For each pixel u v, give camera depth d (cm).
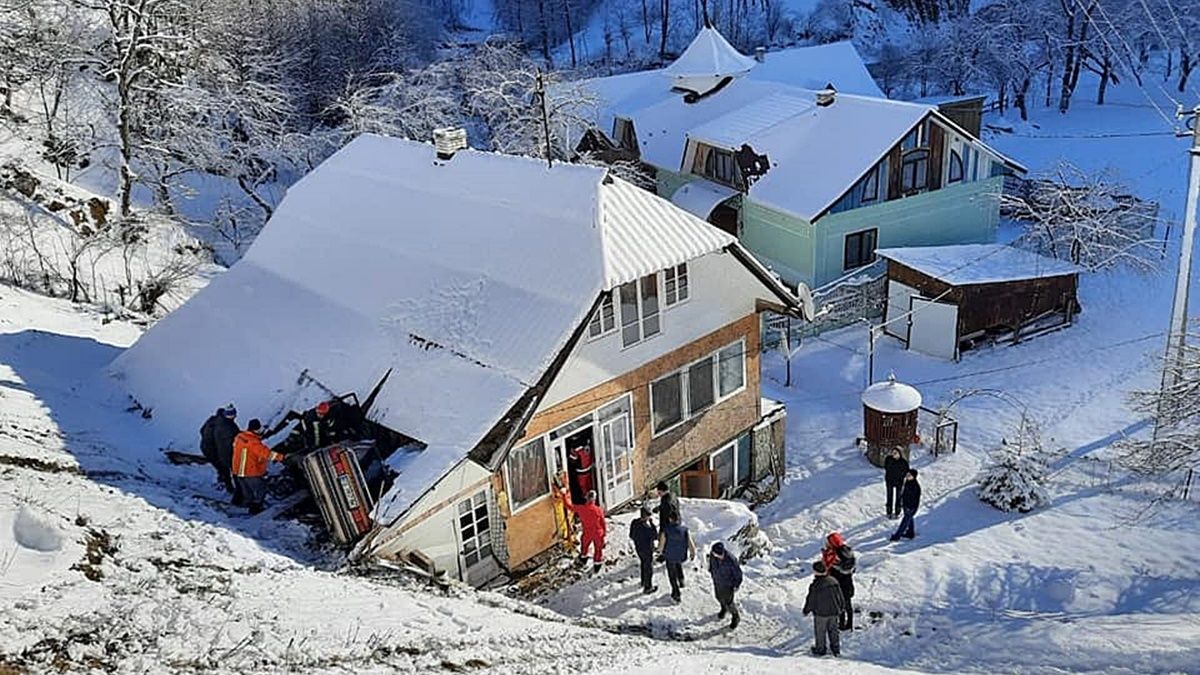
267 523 1405
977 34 5762
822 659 1335
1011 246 3034
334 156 2122
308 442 1512
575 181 1669
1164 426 1900
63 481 1259
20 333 1956
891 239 3158
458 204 1797
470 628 1159
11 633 830
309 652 949
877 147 3012
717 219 3478
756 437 2045
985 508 1945
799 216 2986
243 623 973
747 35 7669
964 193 3231
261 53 4556
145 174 3750
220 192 3906
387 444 1513
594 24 8300
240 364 1736
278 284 1881
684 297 1780
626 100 4203
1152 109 5441
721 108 3825
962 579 1672
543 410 1585
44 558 996
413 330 1619
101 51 3656
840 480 2116
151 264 2958
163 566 1093
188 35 3700
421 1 7369
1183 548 1741
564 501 1631
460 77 4300
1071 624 1462
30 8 3916
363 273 1788
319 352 1678
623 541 1697
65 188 3234
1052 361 2589
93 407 1706
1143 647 1343
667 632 1486
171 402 1733
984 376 2547
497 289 1602
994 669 1359
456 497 1453
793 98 3509
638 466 1788
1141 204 3344
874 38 7606
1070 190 3275
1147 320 2780
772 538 1916
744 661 1258
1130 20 5450
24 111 3853
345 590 1177
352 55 5150
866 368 2652
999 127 5284
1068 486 2000
